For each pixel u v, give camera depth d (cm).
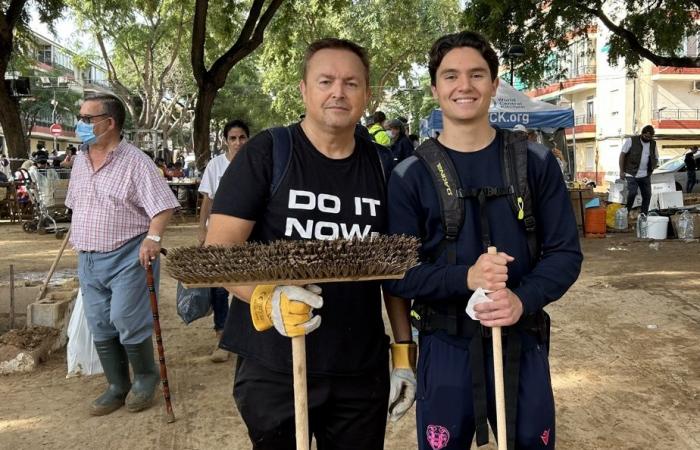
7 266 866
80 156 368
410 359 225
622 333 516
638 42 1388
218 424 359
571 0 1305
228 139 476
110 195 356
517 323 206
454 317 206
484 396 202
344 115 199
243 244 175
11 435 346
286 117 3469
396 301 231
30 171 1235
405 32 2820
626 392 394
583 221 1153
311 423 216
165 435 346
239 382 211
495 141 214
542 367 209
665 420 354
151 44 2800
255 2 1462
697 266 800
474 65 207
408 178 209
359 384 209
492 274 188
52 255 962
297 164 202
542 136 1293
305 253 167
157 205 359
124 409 380
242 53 1484
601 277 743
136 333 367
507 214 206
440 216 207
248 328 209
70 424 360
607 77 3578
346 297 204
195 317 439
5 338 463
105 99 356
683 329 523
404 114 4409
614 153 3534
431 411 210
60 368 450
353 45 205
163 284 727
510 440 201
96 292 370
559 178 211
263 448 210
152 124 2917
